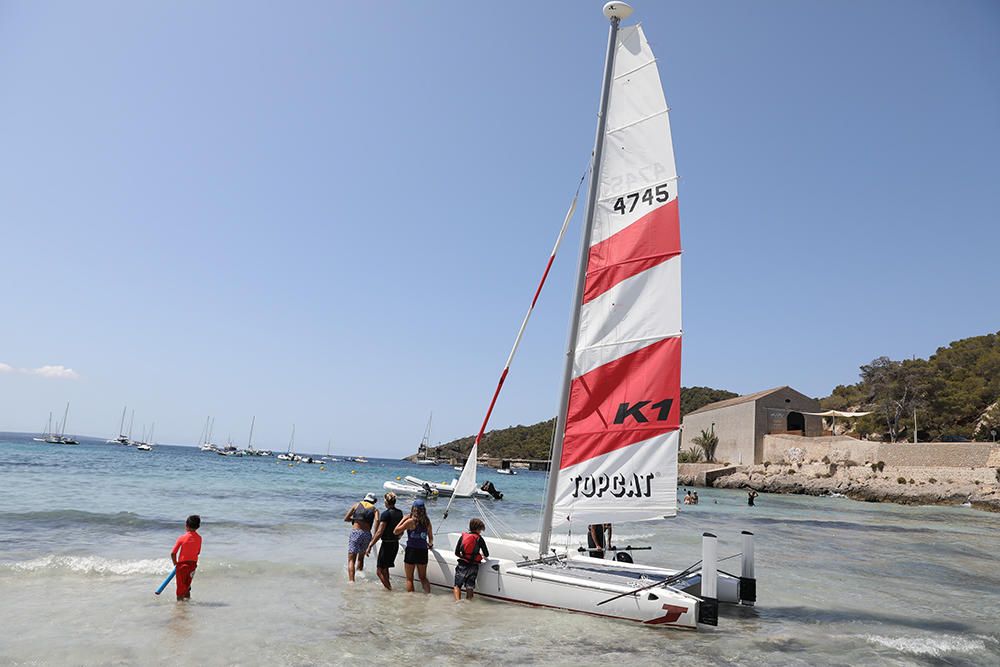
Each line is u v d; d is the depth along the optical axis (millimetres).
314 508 24656
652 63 9953
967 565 16938
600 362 9789
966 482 55312
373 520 11000
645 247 9625
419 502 10109
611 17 10352
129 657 6352
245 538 15609
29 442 130625
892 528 28922
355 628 7766
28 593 8812
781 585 12352
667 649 7270
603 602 8492
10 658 6145
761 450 77500
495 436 154500
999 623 9789
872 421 86312
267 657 6551
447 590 9828
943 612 10461
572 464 9805
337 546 15094
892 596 11758
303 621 7996
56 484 28812
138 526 16297
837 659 7184
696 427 92500
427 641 7328
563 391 10055
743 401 81500
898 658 7320
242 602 8875
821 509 43281
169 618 7852
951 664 7211
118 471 44062
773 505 46562
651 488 9062
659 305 9414
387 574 10008
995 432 71562
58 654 6324
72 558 11141
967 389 82250
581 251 10164
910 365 86625
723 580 9812
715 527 26172
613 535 21312
